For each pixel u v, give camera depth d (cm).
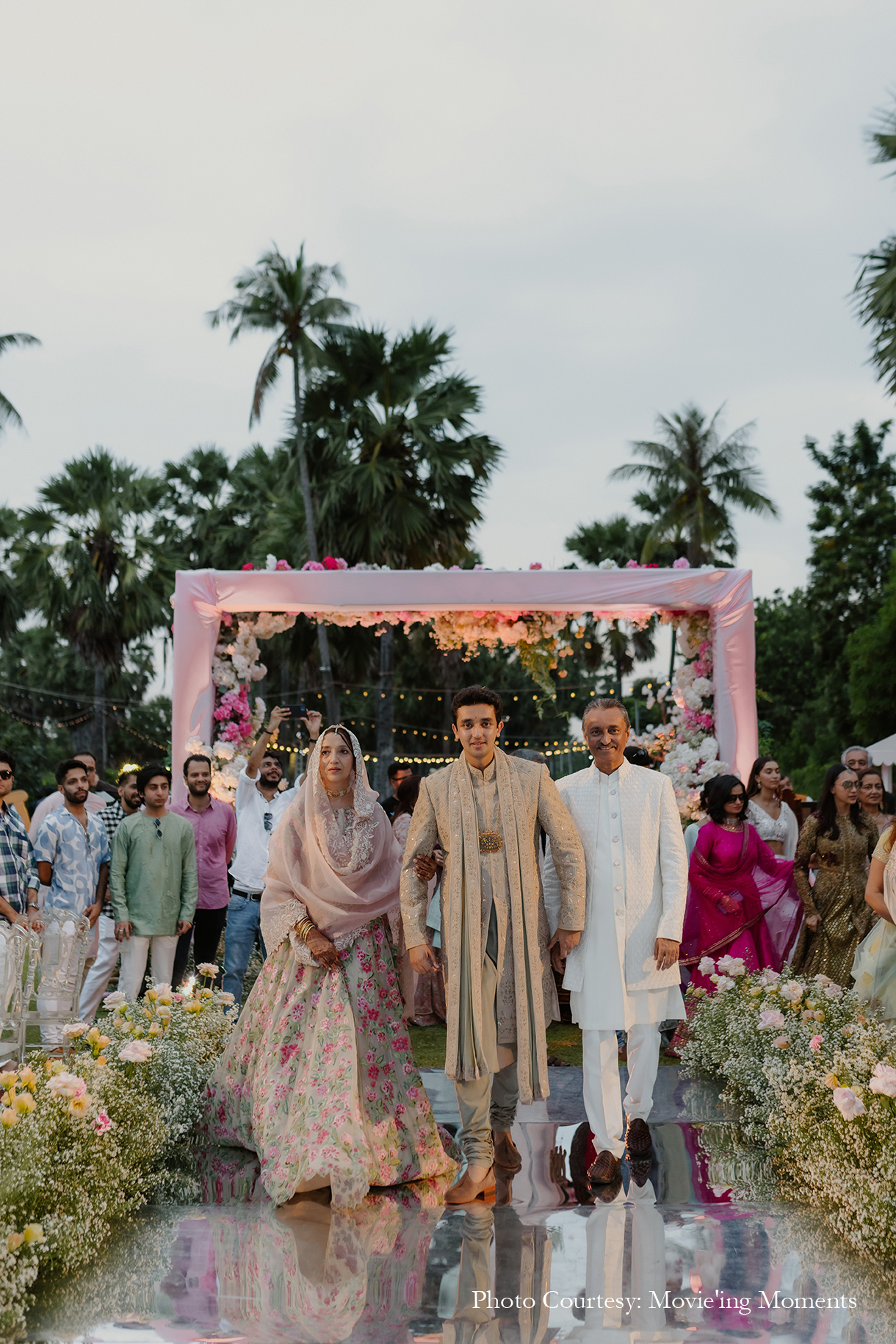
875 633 2709
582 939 450
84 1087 368
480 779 437
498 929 422
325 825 465
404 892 430
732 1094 556
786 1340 285
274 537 2477
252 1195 418
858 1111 359
